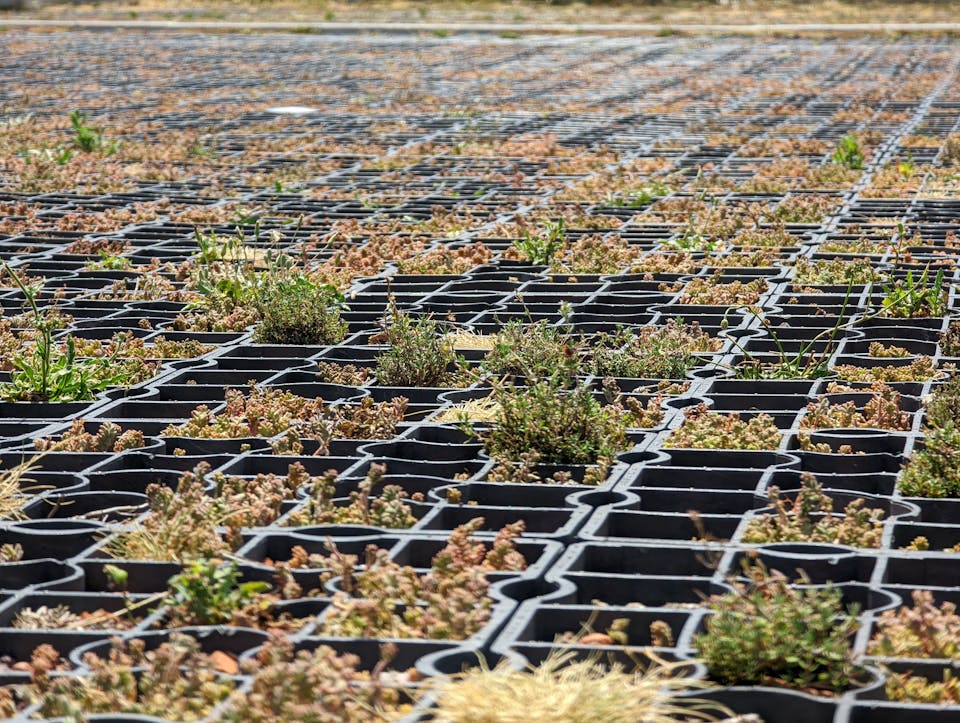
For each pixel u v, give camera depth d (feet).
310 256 41.83
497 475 21.42
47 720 13.50
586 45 143.43
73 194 54.75
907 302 33.27
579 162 62.44
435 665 14.55
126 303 35.63
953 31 155.22
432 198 53.57
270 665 14.33
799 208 48.19
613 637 15.44
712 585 16.94
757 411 25.09
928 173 57.72
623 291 36.91
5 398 26.43
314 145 69.10
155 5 194.70
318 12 186.09
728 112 84.28
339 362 29.45
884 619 15.75
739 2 198.39
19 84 99.66
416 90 98.22
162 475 21.48
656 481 21.68
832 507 20.22
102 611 16.87
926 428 23.44
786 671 14.43
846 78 106.42
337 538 18.65
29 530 18.94
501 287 37.68
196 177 59.00
